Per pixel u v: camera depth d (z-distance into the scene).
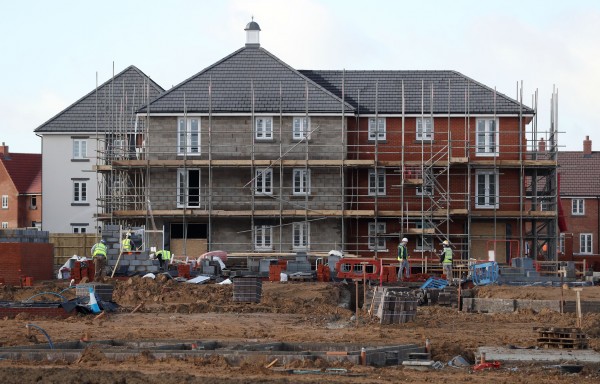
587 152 101.38
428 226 69.12
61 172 85.12
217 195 68.06
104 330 36.34
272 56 71.56
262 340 33.09
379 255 69.38
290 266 59.81
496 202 69.56
